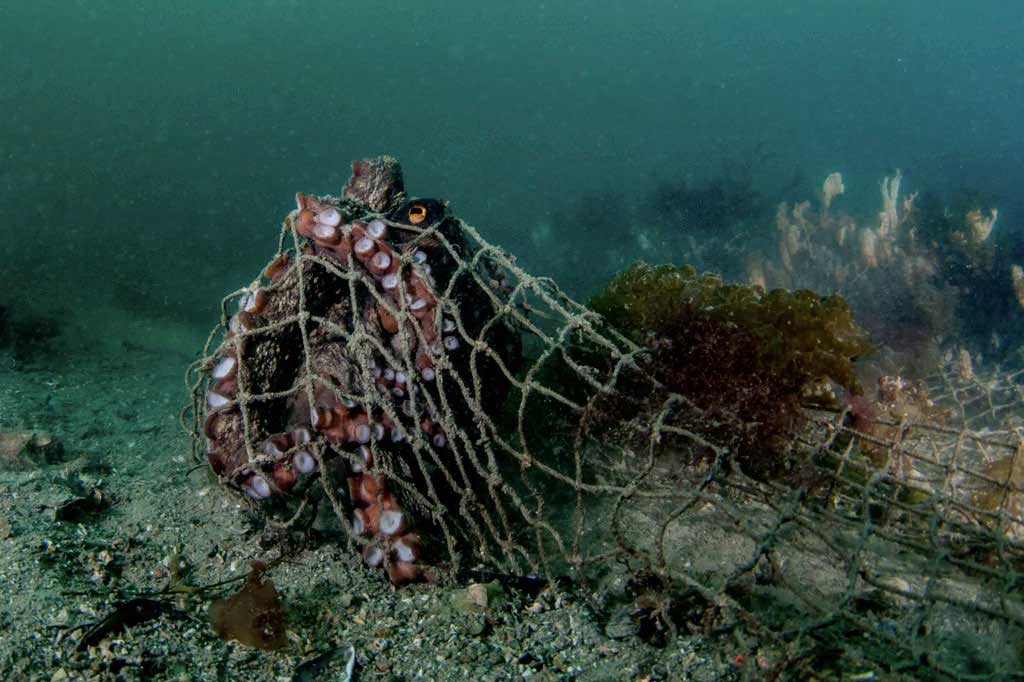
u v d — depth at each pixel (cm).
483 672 233
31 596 233
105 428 432
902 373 525
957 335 696
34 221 1263
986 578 263
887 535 251
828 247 912
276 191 1988
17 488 313
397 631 251
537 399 384
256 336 279
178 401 504
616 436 350
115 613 230
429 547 289
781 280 878
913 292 734
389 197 341
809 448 310
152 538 292
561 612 266
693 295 337
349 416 268
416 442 271
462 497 279
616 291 365
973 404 488
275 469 267
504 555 296
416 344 291
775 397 313
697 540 296
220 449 275
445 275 313
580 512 271
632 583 274
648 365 321
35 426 412
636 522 313
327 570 279
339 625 252
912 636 218
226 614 237
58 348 605
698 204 1413
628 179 2139
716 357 317
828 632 238
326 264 278
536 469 352
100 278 919
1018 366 640
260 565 247
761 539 249
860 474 339
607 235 1340
